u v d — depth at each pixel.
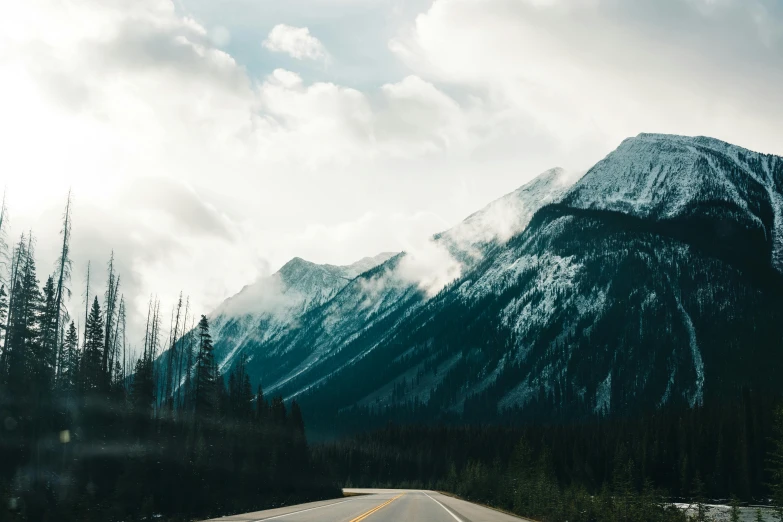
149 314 70.44
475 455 167.12
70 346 55.75
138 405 51.38
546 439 160.88
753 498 113.06
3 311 45.06
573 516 43.34
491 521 36.50
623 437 143.62
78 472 44.00
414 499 70.38
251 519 32.78
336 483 95.94
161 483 43.62
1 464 41.03
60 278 46.84
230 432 66.94
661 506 41.69
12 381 43.47
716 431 130.00
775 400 122.00
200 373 63.50
